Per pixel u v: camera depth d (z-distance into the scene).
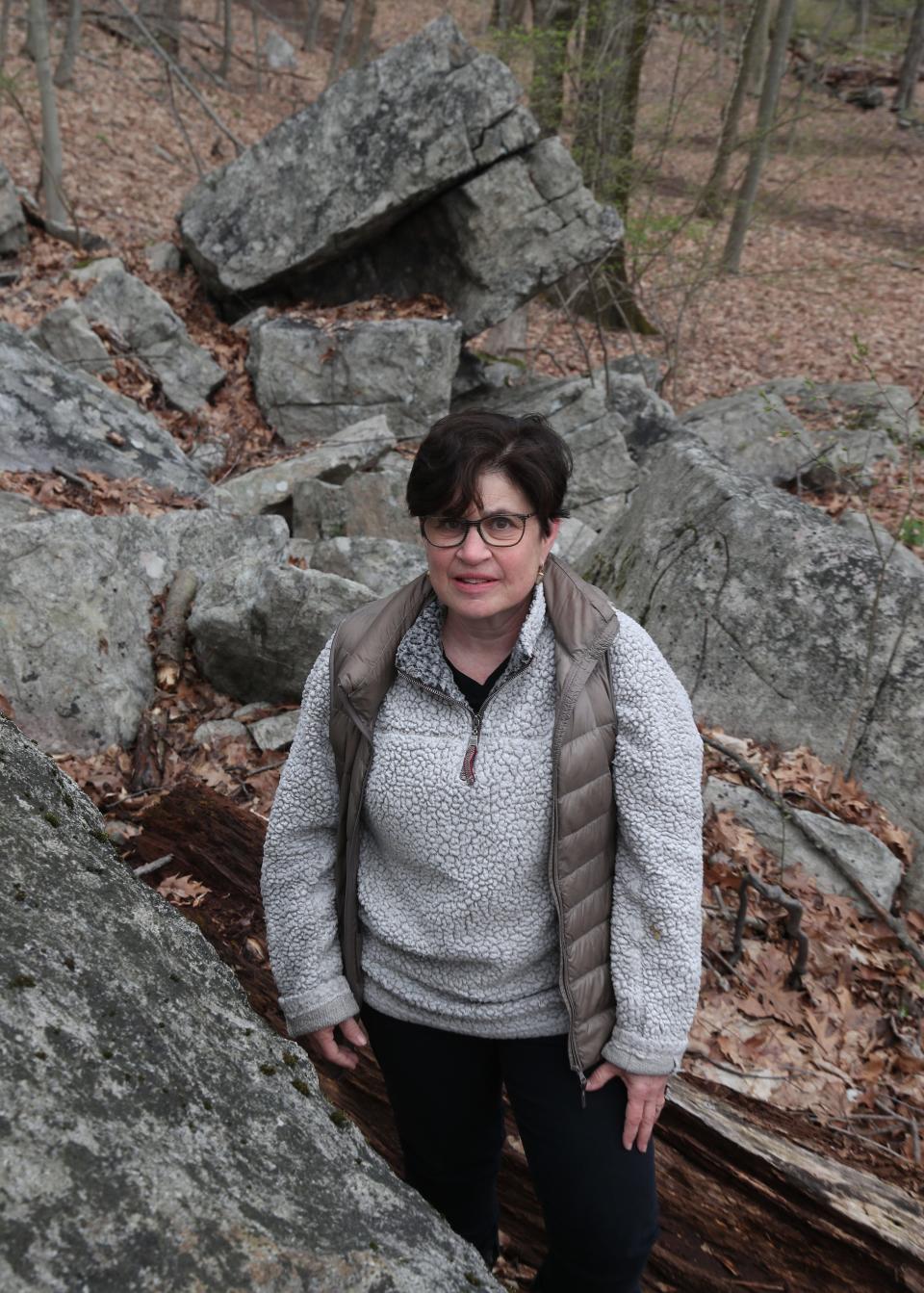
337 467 6.80
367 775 1.64
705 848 3.74
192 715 4.35
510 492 1.49
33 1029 1.31
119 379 7.37
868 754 4.02
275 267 8.03
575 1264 1.69
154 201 13.02
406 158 7.59
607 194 9.77
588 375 8.98
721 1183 2.38
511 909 1.62
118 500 5.65
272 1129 1.45
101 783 3.85
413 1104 1.82
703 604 4.41
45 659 4.03
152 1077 1.38
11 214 8.12
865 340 12.96
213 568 4.97
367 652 1.62
